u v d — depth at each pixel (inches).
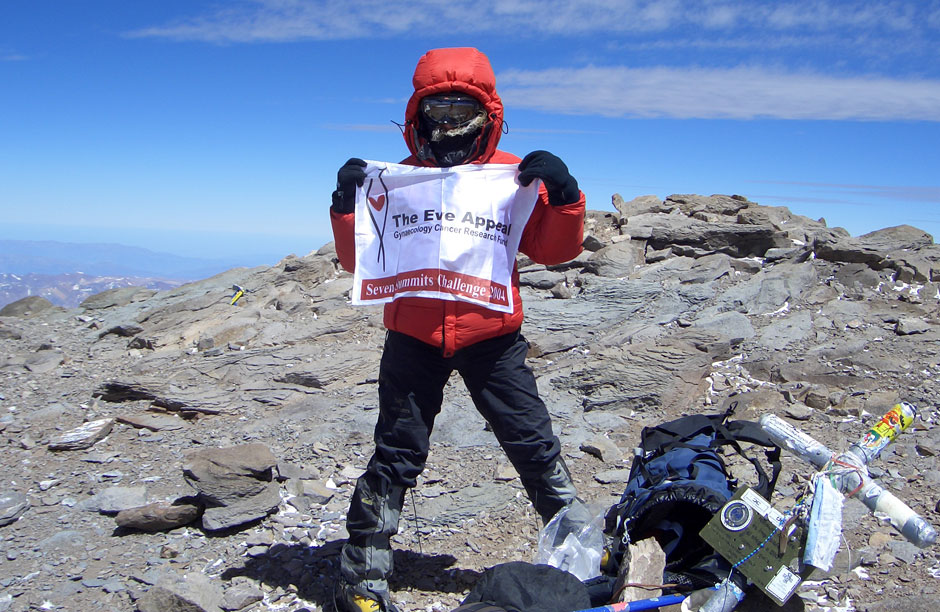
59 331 344.5
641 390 224.7
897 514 94.9
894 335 256.7
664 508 120.6
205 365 270.4
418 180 123.3
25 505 171.6
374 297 124.6
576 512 130.7
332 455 200.1
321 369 253.9
